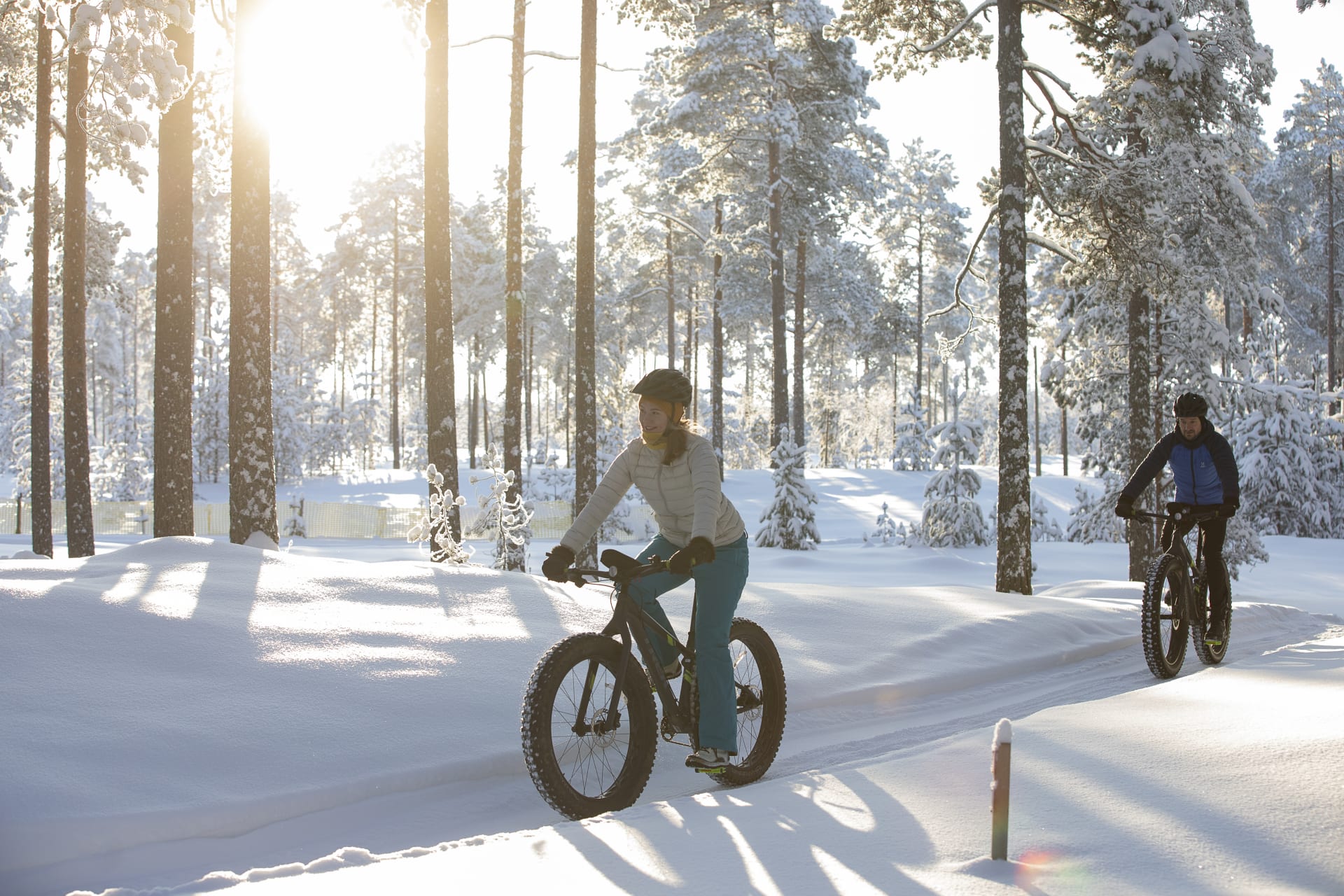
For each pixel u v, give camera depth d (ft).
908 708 21.21
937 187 185.26
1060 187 51.21
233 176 35.19
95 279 86.33
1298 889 9.30
